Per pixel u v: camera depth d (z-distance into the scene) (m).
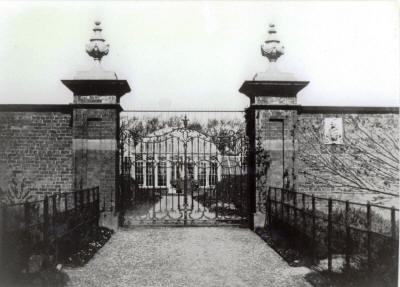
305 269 7.95
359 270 6.74
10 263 6.27
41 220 7.98
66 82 12.12
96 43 12.30
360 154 12.25
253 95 12.67
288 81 12.34
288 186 12.37
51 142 12.45
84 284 6.97
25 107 12.45
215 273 7.68
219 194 20.47
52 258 7.43
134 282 7.10
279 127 12.52
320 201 12.38
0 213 5.97
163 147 23.16
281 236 10.80
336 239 8.66
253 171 12.62
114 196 12.17
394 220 5.61
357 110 12.59
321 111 12.62
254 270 7.91
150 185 22.92
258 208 12.33
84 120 12.24
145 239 10.98
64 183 12.39
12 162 12.43
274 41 12.58
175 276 7.47
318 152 11.36
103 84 12.20
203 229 12.59
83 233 9.71
